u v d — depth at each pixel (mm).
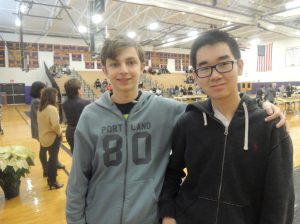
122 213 1187
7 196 3238
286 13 10383
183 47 24266
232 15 10359
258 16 11258
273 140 977
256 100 1156
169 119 1320
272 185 956
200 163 1115
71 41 19938
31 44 18703
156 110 1305
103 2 6574
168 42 20172
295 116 10172
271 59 20750
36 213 2885
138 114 1271
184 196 1165
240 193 1020
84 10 11891
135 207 1188
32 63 18859
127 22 14391
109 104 1278
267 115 1026
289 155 977
